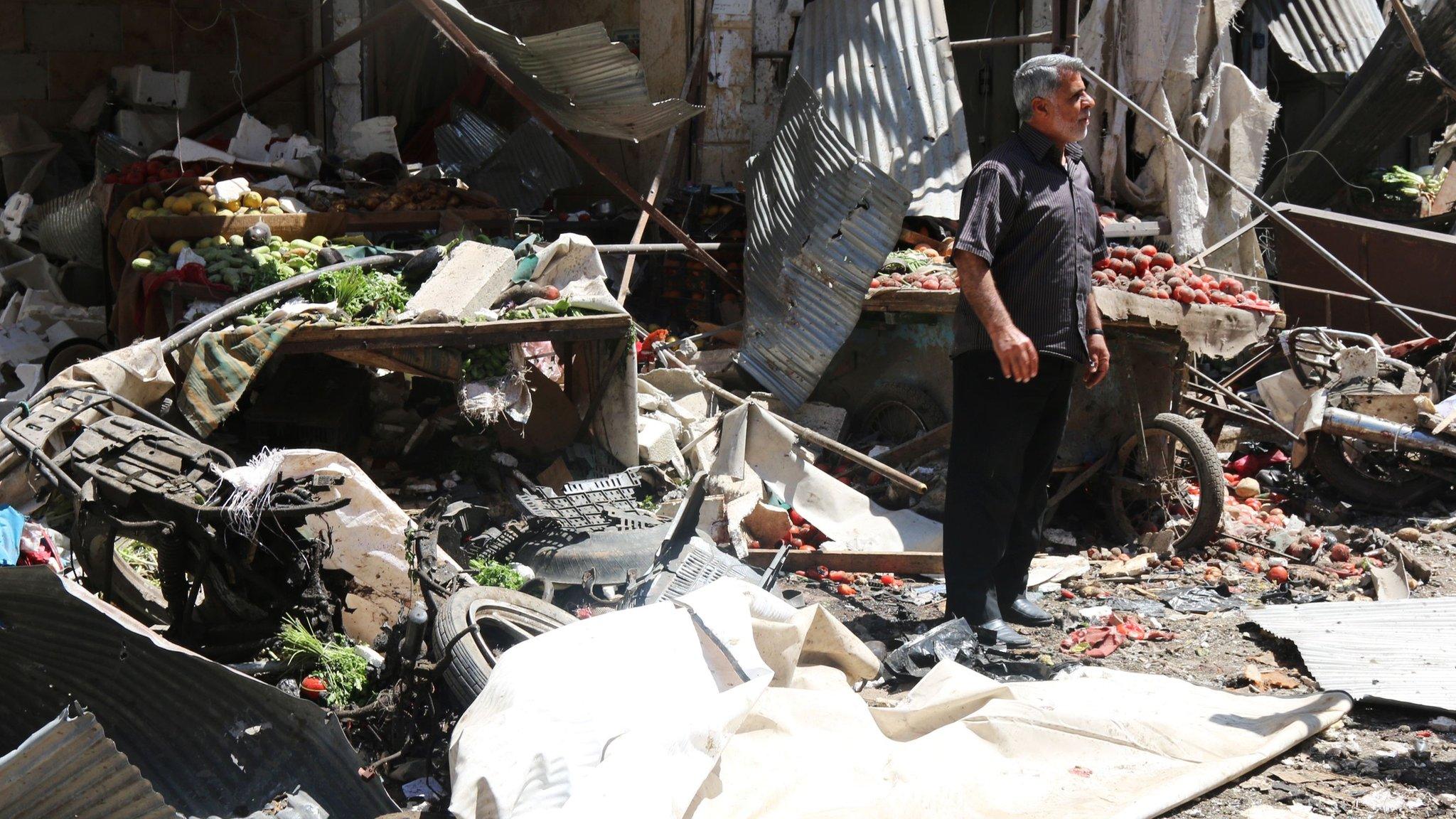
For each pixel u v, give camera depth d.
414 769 3.55
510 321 6.01
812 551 5.71
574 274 6.82
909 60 8.86
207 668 3.00
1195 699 4.03
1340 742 3.83
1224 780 3.47
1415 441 6.43
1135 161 9.71
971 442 4.65
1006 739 3.59
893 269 7.50
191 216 7.04
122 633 2.97
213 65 10.76
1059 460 6.34
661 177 9.14
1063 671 4.39
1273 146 12.31
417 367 5.98
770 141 9.16
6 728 3.22
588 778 2.90
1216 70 9.46
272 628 3.87
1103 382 6.29
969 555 4.75
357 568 4.38
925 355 7.23
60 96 10.48
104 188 7.95
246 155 8.49
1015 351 4.30
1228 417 7.15
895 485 6.39
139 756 3.14
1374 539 6.05
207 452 4.03
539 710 3.14
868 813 3.15
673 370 7.30
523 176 10.41
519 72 6.64
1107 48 9.31
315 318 5.78
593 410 6.60
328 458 4.37
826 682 3.90
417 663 3.62
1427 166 13.12
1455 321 8.30
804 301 7.53
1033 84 4.46
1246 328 6.05
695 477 5.11
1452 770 3.62
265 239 6.83
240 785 3.10
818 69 9.24
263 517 3.73
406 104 11.54
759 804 3.15
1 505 4.95
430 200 8.12
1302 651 4.54
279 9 10.81
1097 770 3.50
